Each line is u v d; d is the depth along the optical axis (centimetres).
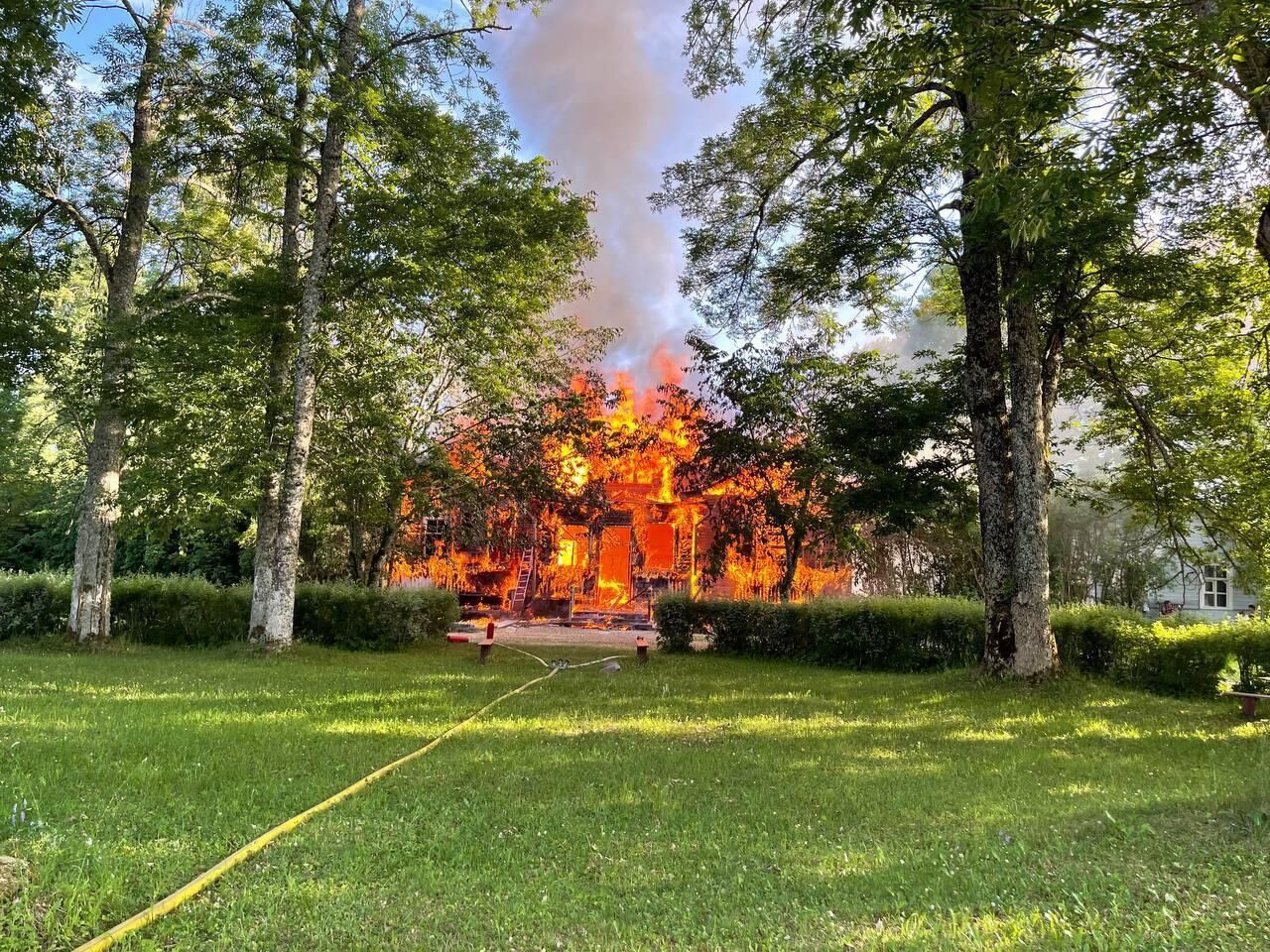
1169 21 612
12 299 1441
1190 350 1472
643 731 821
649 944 330
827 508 1789
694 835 481
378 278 1471
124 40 1436
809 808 543
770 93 1327
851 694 1138
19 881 358
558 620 2541
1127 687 1231
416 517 1969
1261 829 473
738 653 1697
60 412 1805
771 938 331
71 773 570
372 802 532
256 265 1772
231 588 1736
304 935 333
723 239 1605
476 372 1789
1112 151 664
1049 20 666
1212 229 1171
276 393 1606
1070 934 326
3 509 3231
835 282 1452
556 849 453
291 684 1094
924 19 679
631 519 2669
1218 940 322
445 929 344
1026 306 1198
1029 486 1205
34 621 1655
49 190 1479
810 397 1798
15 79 1261
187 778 569
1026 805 554
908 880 408
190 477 1533
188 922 340
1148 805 546
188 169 1527
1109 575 2764
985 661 1246
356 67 1463
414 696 1014
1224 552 1529
